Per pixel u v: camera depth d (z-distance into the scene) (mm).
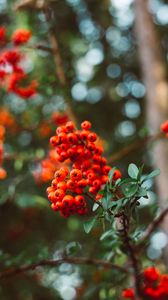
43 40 783
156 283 539
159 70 890
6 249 1001
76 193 410
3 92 832
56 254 579
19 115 908
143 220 809
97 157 421
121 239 465
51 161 650
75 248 548
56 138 418
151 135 715
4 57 696
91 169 422
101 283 618
